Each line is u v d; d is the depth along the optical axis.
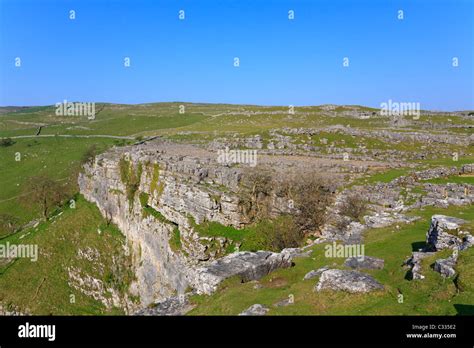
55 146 161.88
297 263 29.84
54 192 106.38
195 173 56.75
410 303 20.31
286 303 21.72
